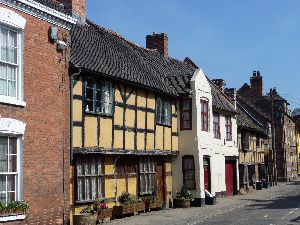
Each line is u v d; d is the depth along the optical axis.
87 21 22.52
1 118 11.75
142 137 19.88
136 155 19.78
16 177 12.24
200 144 23.81
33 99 12.95
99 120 16.75
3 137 11.97
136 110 19.52
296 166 64.69
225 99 31.08
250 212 20.58
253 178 37.09
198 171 23.45
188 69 29.17
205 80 25.23
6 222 11.55
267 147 43.06
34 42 13.12
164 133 22.16
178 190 23.50
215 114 27.84
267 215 19.12
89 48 18.83
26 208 12.14
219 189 28.02
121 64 19.98
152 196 20.83
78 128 15.48
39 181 12.99
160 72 24.42
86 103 16.12
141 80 19.86
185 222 17.30
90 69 15.96
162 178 22.69
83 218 15.12
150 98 20.83
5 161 11.97
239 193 31.53
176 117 23.84
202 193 23.38
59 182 13.91
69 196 14.55
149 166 21.19
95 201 16.66
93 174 16.77
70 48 16.67
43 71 13.46
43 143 13.27
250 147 36.69
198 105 23.92
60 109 14.19
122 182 18.78
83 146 15.70
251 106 46.34
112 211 17.31
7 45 12.25
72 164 15.57
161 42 28.77
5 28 12.20
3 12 11.95
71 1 20.92
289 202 25.39
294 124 64.31
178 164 23.75
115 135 17.77
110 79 17.50
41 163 13.13
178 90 23.58
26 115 12.63
